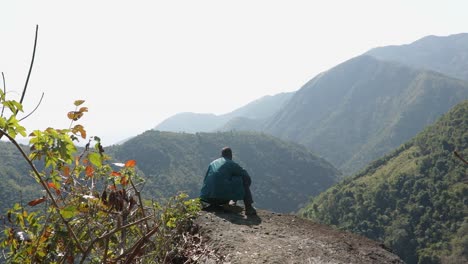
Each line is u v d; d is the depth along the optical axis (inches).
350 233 188.7
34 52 58.4
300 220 203.9
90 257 68.9
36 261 61.9
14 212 65.2
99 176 75.1
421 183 4284.0
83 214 69.9
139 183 77.0
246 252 140.3
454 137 4589.1
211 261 132.3
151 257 80.8
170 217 107.7
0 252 63.7
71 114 70.7
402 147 5713.6
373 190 4667.8
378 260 150.7
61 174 68.9
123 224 70.8
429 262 3503.9
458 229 3590.1
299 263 133.8
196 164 7490.2
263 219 194.5
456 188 3831.2
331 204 4933.6
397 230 3973.9
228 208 201.5
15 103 55.6
